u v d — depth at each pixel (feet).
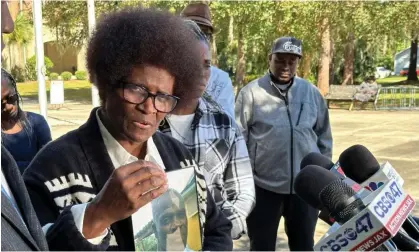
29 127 11.70
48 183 4.68
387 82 93.04
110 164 4.86
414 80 90.58
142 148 5.15
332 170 5.97
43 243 3.98
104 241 4.13
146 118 4.67
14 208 3.72
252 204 8.19
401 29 53.26
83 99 66.49
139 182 3.80
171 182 4.72
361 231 4.04
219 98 9.90
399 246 4.45
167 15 5.03
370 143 33.09
